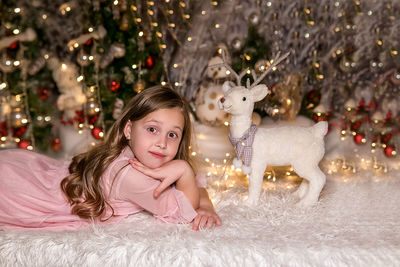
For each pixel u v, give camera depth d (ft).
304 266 3.59
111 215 4.46
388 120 7.82
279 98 7.79
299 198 5.19
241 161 4.83
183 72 9.02
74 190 4.44
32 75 8.02
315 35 8.82
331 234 4.02
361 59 8.57
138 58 7.56
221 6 8.99
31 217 4.32
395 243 3.80
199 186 5.08
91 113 7.78
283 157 4.72
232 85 5.01
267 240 3.87
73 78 8.00
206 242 3.79
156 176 4.26
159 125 4.36
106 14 7.54
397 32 8.16
